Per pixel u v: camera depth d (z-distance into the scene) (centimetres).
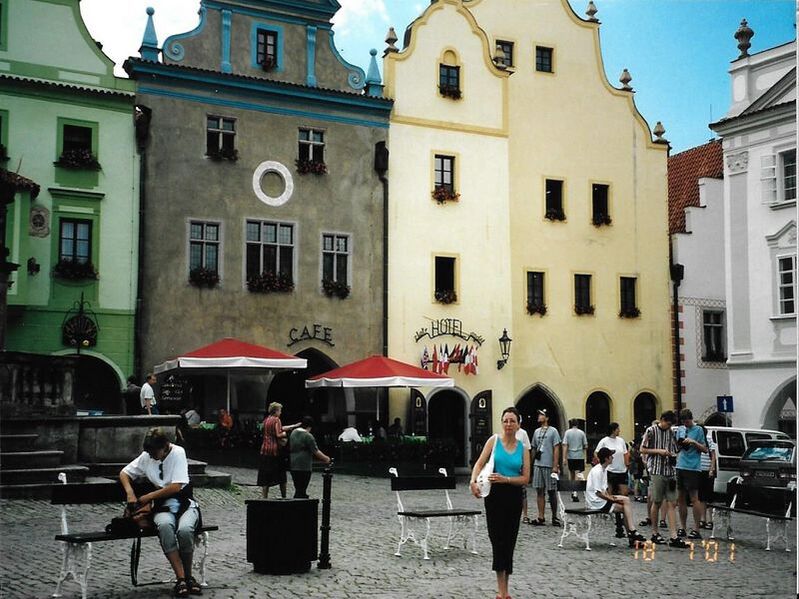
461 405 3375
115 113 2878
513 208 3559
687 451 1627
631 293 3775
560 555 1379
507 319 3428
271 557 1134
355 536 1491
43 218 2747
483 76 3506
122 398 2788
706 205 3916
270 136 3102
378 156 3253
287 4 3170
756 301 3216
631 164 3809
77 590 1023
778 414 3159
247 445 2566
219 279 2966
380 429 2970
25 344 2688
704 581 1177
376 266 3228
